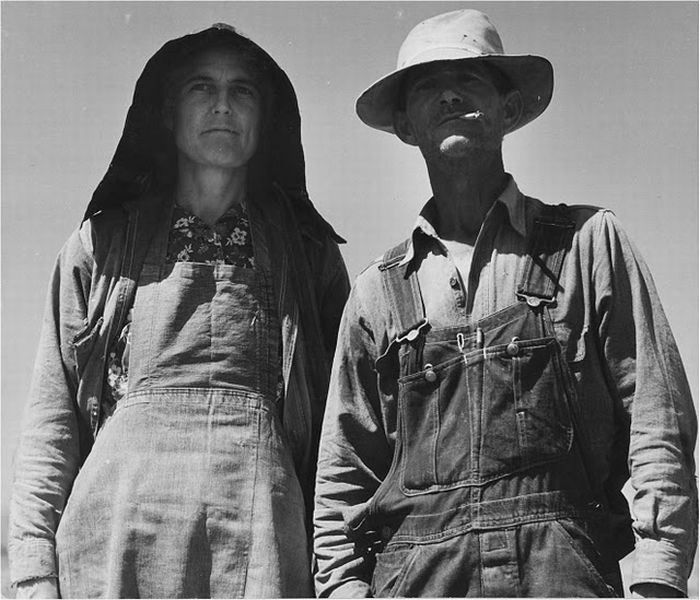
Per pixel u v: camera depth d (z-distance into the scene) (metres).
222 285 5.94
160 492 5.64
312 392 6.05
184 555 5.59
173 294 5.91
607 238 5.38
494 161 5.60
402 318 5.45
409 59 5.67
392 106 5.86
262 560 5.60
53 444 5.95
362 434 5.61
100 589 5.62
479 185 5.56
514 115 5.77
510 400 5.20
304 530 5.80
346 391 5.64
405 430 5.37
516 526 5.10
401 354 5.41
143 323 5.89
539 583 5.04
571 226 5.45
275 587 5.58
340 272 6.32
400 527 5.32
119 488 5.67
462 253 5.52
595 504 5.23
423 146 5.61
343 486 5.60
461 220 5.58
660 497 5.09
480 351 5.28
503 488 5.15
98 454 5.75
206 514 5.63
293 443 5.94
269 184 6.34
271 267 6.08
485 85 5.59
